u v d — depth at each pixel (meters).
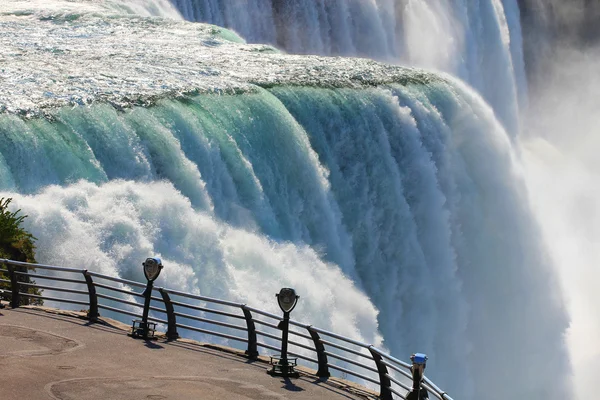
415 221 48.94
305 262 42.03
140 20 67.06
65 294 32.12
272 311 37.94
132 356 22.94
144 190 37.62
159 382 21.08
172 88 45.22
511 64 94.62
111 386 20.38
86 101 41.53
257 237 40.72
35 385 19.94
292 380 22.48
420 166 49.53
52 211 33.62
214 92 45.03
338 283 42.91
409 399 19.06
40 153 36.66
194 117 41.84
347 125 47.62
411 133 49.34
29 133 36.88
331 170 46.81
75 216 34.50
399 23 88.75
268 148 44.03
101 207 35.34
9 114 38.16
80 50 56.28
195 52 57.69
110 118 39.56
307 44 85.44
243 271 39.06
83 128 38.97
